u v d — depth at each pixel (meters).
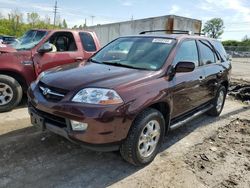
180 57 4.00
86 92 2.94
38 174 3.09
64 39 5.96
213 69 5.06
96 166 3.36
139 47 4.13
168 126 3.78
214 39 5.77
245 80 11.91
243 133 4.96
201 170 3.47
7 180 2.93
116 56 4.16
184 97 3.99
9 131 4.20
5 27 47.38
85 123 2.82
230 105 7.12
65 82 3.15
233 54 39.41
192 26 15.56
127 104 2.94
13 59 5.11
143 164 3.39
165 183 3.11
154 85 3.31
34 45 5.55
